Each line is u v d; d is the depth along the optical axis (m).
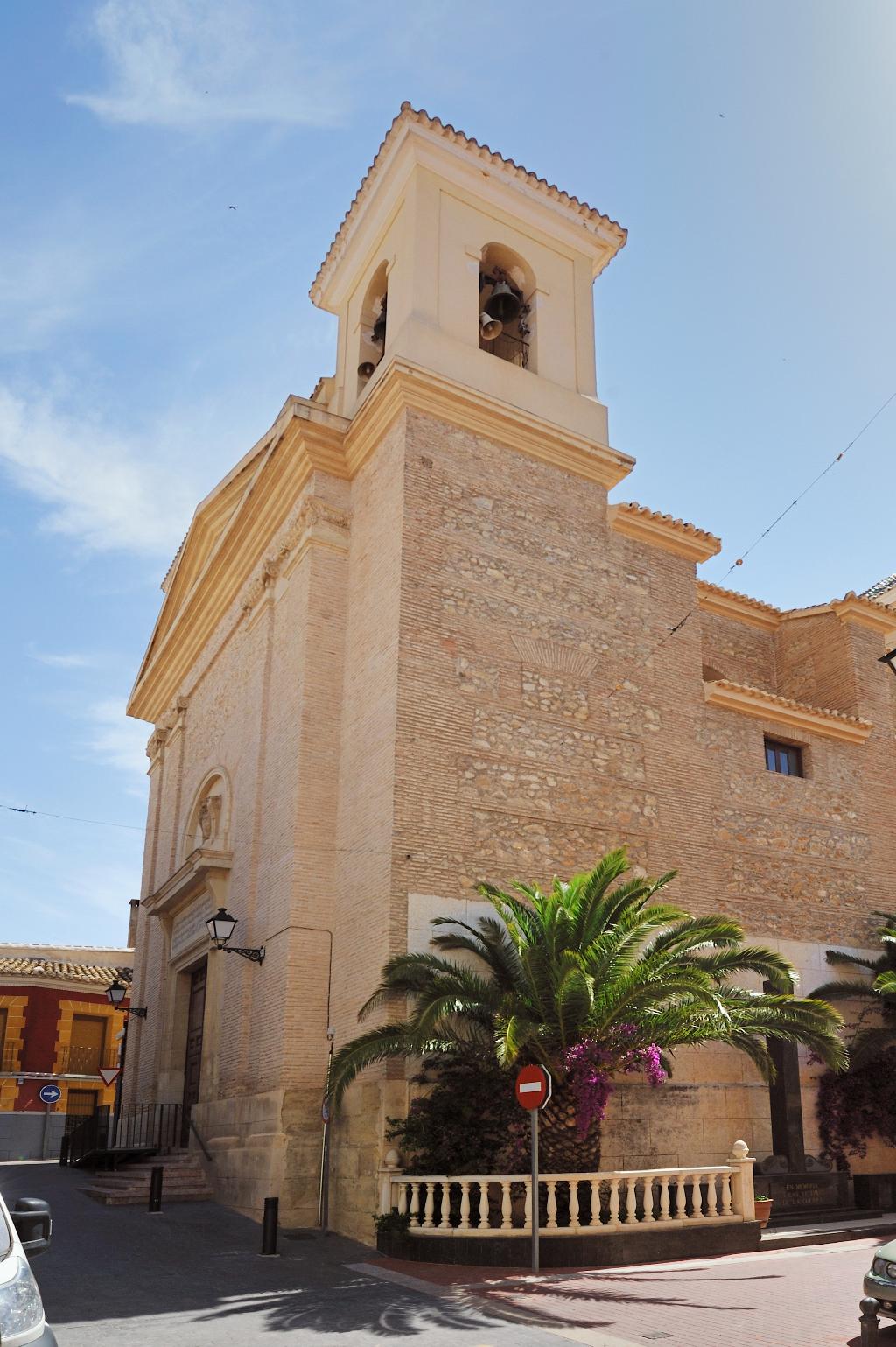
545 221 23.42
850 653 25.28
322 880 18.50
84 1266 12.86
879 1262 9.65
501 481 20.11
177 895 24.23
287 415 21.42
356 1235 15.23
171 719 30.44
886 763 24.44
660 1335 9.73
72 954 40.88
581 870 18.47
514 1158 14.68
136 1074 27.81
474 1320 10.41
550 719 19.09
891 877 23.41
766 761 22.67
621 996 14.61
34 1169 25.45
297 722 19.50
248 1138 17.77
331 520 20.75
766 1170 18.52
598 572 20.81
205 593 26.69
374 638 18.80
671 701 20.97
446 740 17.75
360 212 23.84
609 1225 13.79
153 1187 17.52
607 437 22.12
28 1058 36.09
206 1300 11.34
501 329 21.98
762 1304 11.00
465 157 22.47
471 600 18.89
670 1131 17.61
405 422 19.33
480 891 16.42
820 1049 16.56
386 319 22.59
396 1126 15.08
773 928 20.95
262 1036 18.36
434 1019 14.12
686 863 19.97
